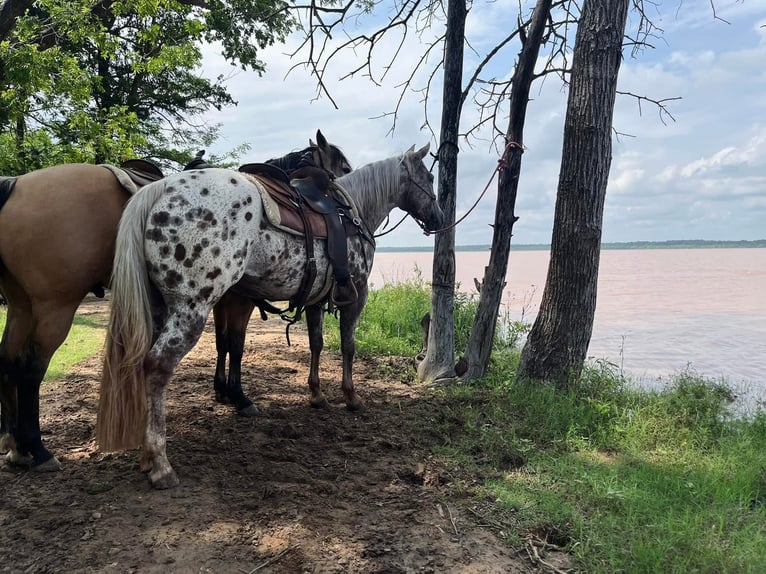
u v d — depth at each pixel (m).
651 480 3.60
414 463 3.93
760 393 6.03
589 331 5.61
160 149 19.66
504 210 6.24
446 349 6.52
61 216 3.23
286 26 12.54
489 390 6.04
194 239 3.25
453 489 3.50
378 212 5.39
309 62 6.45
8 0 10.06
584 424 4.68
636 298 15.83
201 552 2.67
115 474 3.50
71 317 3.39
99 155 11.98
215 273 3.33
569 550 2.87
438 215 5.82
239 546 2.75
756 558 2.66
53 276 3.23
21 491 3.24
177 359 3.29
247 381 6.18
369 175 5.30
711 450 4.28
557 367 5.53
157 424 3.29
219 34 14.60
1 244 3.17
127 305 3.14
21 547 2.69
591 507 3.30
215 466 3.70
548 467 3.86
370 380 6.57
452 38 6.26
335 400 5.57
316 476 3.65
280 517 3.03
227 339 5.18
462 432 4.64
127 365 3.19
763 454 4.04
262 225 3.64
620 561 2.67
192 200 3.30
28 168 11.89
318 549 2.74
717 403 5.18
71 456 3.79
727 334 9.97
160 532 2.81
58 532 2.81
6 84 10.48
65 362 6.61
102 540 2.74
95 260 3.37
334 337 8.79
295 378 6.47
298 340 9.23
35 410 3.46
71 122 11.27
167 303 3.37
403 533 2.94
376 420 4.91
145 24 14.77
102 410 3.21
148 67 12.67
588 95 5.28
